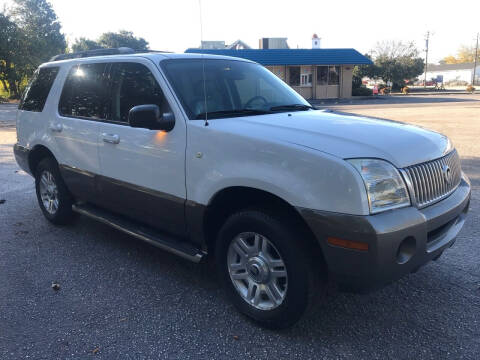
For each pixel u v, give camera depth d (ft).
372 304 11.43
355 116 12.60
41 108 17.06
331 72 116.88
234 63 14.30
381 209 8.71
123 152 13.01
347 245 8.63
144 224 13.58
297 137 9.71
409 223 8.79
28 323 10.74
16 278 13.17
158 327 10.52
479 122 50.03
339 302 11.53
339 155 8.90
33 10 165.68
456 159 11.51
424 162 9.75
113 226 14.12
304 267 9.29
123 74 13.53
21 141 18.48
